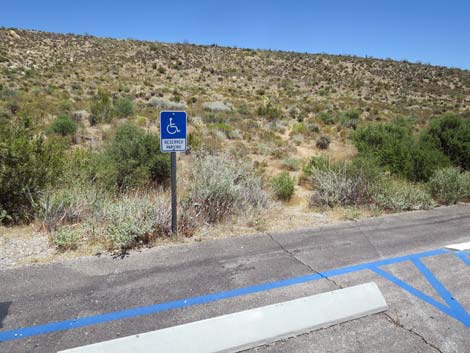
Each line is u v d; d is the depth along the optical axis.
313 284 3.87
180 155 11.81
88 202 5.81
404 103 47.12
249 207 6.26
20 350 2.70
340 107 41.06
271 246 4.91
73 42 62.28
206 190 5.96
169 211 5.36
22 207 5.64
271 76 62.31
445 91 56.19
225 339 2.88
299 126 22.64
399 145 11.40
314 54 79.38
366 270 4.27
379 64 71.69
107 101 23.91
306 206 7.68
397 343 2.91
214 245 4.85
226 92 48.06
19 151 5.68
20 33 59.03
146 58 61.03
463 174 8.96
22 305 3.25
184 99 37.28
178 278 3.88
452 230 5.96
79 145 13.07
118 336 2.90
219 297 3.53
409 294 3.73
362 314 3.31
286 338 2.97
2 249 4.44
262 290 3.70
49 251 4.42
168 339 2.82
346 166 8.44
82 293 3.49
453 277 4.16
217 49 75.31
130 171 8.00
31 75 39.03
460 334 3.06
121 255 4.38
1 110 17.36
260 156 14.67
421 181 9.93
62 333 2.91
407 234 5.67
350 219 6.46
